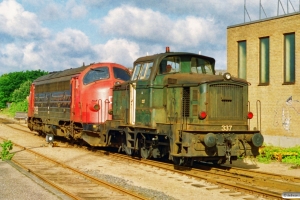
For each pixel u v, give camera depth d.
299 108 19.41
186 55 13.82
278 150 16.97
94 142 18.14
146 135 14.79
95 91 18.11
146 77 14.44
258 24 21.69
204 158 13.12
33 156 16.67
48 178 11.56
